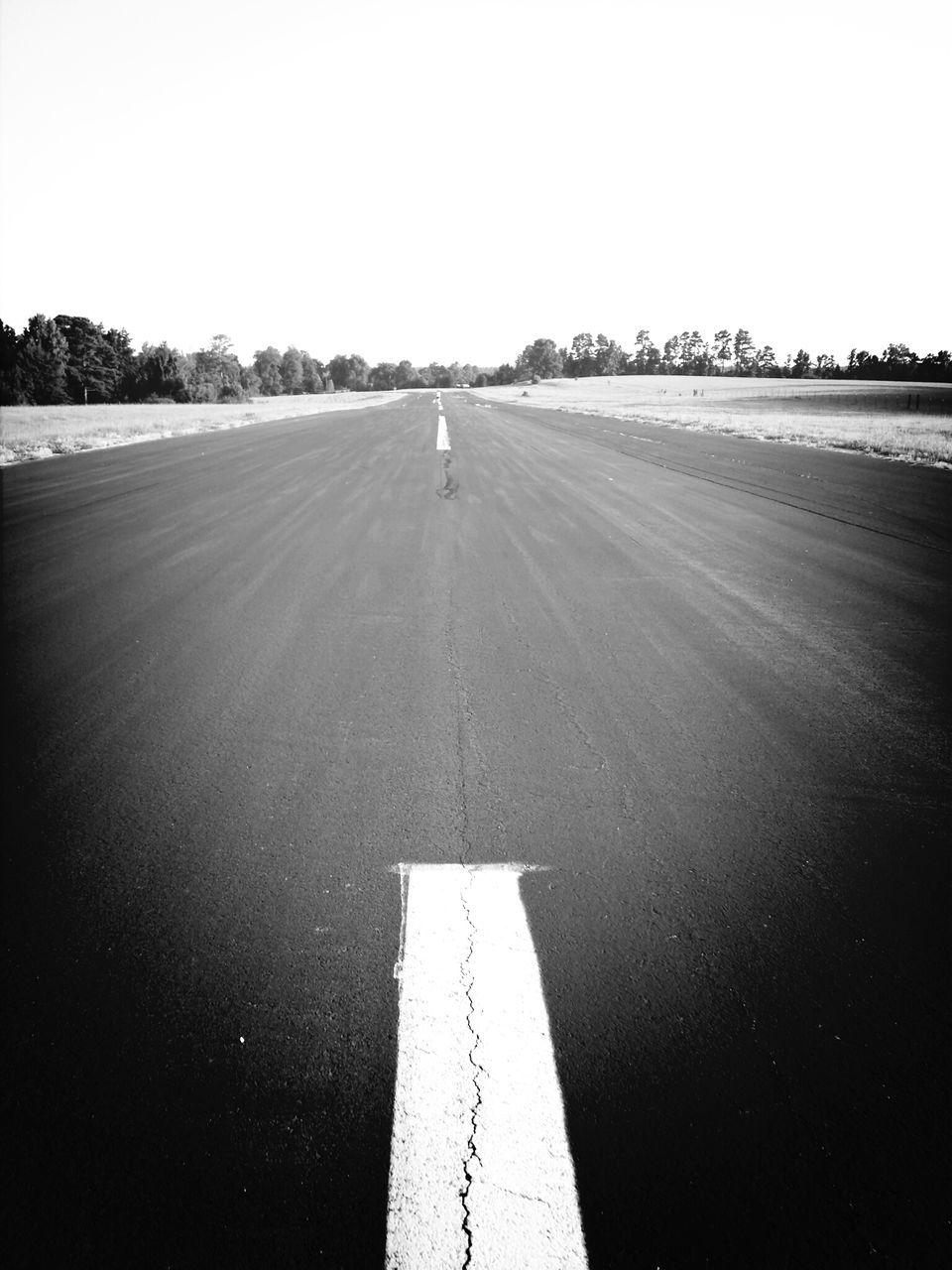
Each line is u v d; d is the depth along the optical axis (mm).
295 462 13734
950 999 1812
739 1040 1689
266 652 4328
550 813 2639
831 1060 1639
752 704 3578
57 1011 1780
